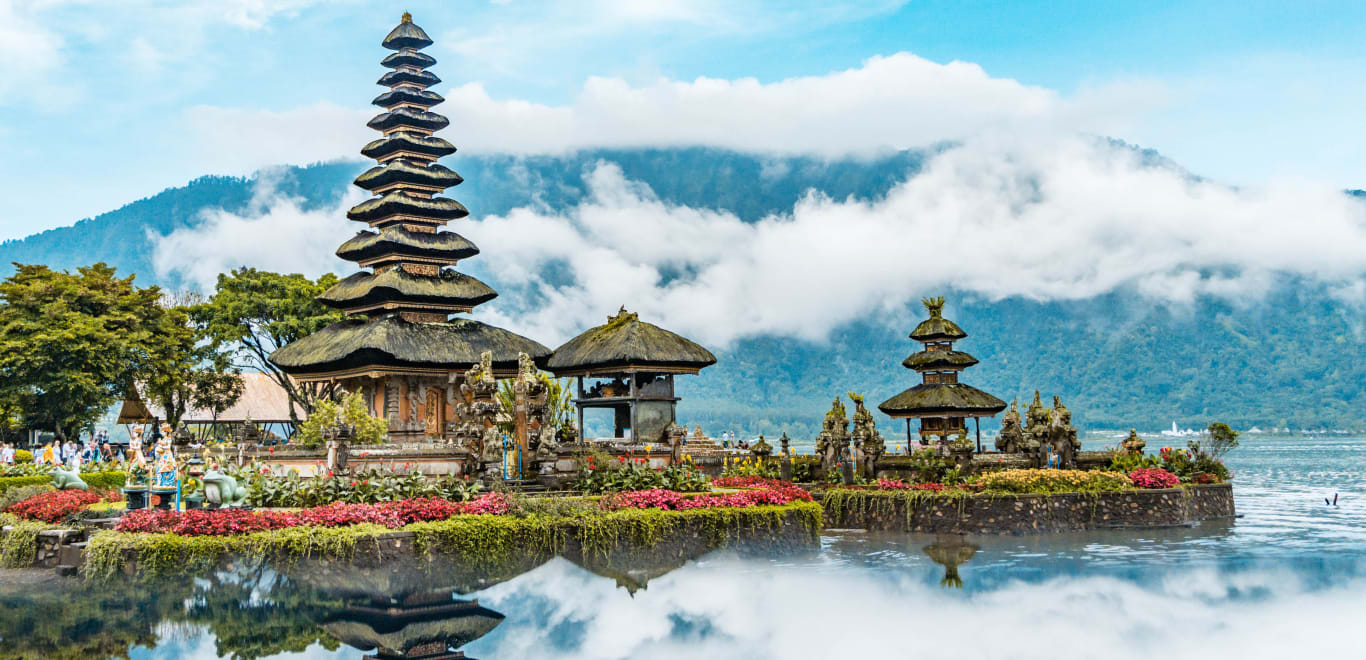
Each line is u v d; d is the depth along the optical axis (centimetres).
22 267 7769
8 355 6962
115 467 6031
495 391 4850
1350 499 7831
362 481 4141
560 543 3944
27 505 4112
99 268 8025
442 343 6297
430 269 6775
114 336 7312
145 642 3033
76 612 3250
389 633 3231
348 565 3478
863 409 6206
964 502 5334
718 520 4397
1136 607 3675
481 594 3709
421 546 3609
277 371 8794
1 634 3044
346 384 6444
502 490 4441
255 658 2925
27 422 7519
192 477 3900
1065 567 4400
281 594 3369
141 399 8581
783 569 4312
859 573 4234
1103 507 5475
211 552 3334
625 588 3891
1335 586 3997
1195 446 6397
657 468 5269
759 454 6384
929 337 7050
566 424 6512
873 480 5925
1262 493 8606
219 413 8850
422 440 6128
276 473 4831
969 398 6869
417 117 6881
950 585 4009
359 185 7031
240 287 8588
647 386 6438
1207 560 4534
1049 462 6166
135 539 3359
